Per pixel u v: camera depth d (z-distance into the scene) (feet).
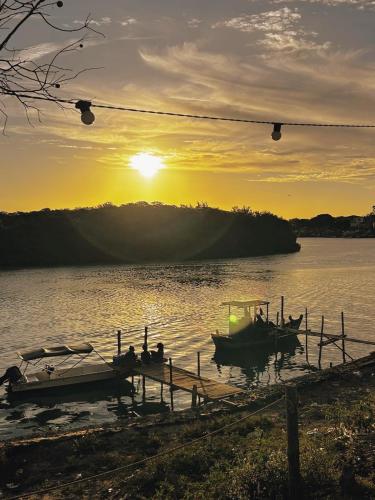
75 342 152.76
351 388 74.33
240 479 35.88
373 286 280.72
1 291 266.57
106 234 513.86
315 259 499.51
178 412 66.49
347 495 33.65
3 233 467.52
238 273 354.33
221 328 171.42
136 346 147.54
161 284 292.81
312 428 53.57
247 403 67.62
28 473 45.44
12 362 130.52
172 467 43.52
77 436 54.60
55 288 278.26
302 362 131.64
